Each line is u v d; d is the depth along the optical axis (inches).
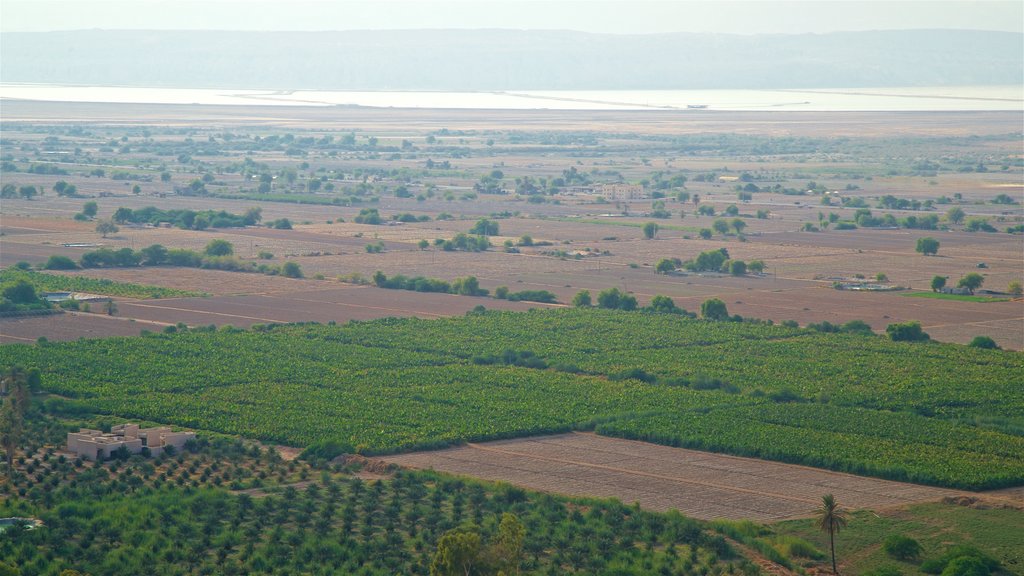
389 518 6752.0
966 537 6633.9
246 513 6860.2
